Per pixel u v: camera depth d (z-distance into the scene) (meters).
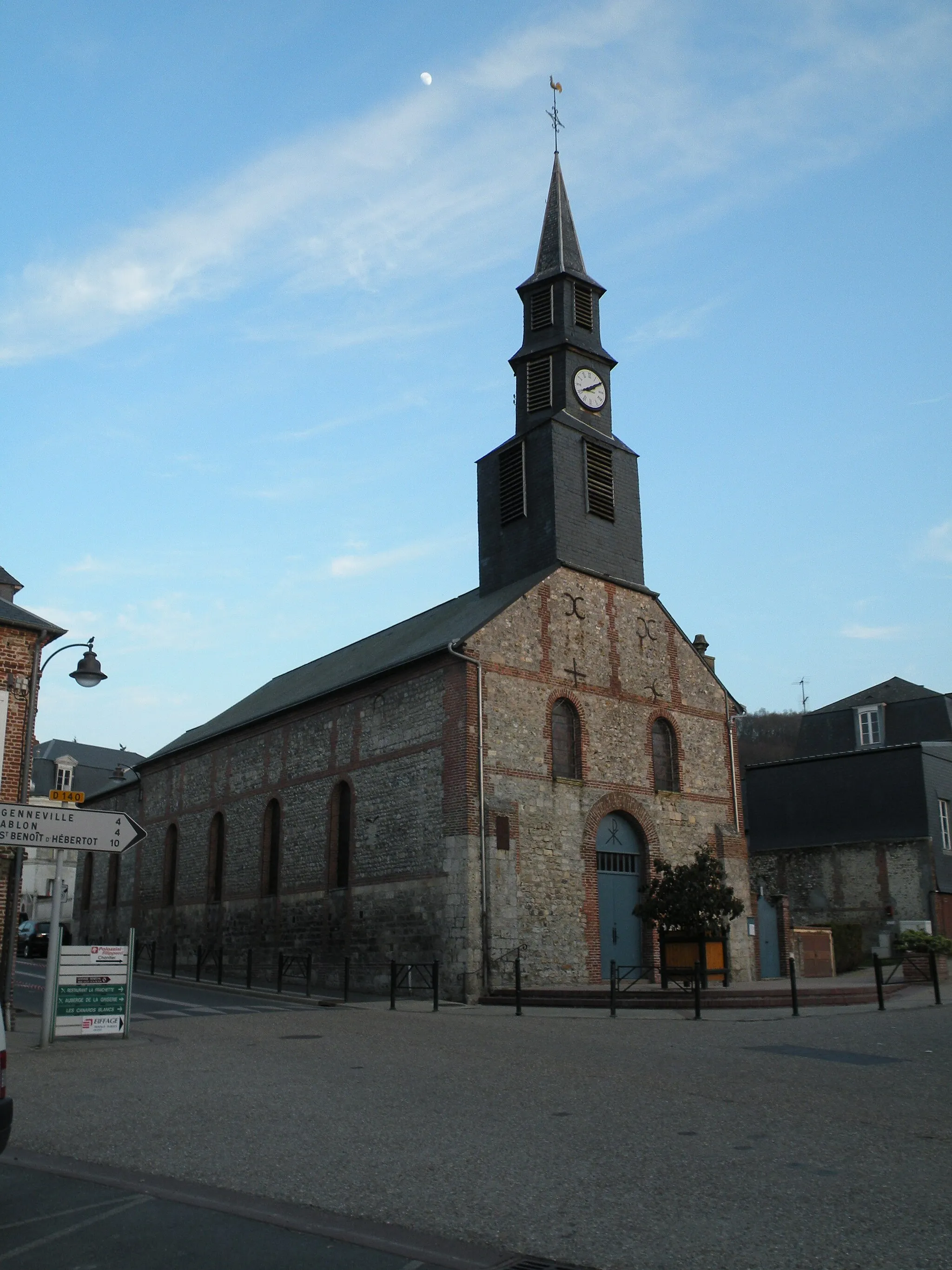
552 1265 5.74
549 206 30.36
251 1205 6.80
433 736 23.61
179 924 33.47
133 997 21.41
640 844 25.95
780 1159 7.69
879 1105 9.59
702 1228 6.24
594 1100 9.95
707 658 30.19
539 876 23.28
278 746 29.75
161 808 36.44
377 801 24.95
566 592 25.88
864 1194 6.81
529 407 28.39
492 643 23.86
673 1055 12.84
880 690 41.62
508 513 27.67
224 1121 9.21
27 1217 6.59
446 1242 6.11
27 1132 8.91
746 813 35.19
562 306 28.70
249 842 30.33
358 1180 7.35
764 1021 16.77
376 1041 14.52
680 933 22.47
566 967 23.23
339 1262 5.75
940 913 30.75
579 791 24.67
